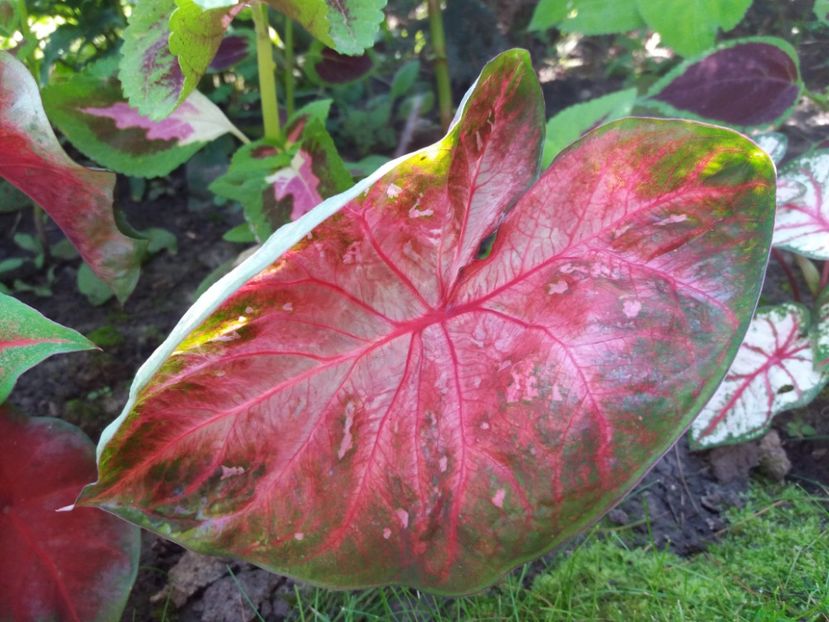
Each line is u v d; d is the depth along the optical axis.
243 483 0.31
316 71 0.70
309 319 0.30
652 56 0.79
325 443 0.32
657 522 0.47
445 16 0.80
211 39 0.35
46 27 0.73
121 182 0.77
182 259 0.67
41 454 0.38
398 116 0.80
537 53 0.84
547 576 0.43
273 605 0.43
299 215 0.44
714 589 0.42
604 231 0.31
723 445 0.50
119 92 0.50
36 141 0.35
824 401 0.56
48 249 0.67
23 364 0.32
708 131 0.29
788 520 0.47
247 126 0.77
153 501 0.30
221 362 0.29
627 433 0.30
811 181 0.51
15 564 0.37
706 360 0.30
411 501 0.33
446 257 0.31
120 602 0.37
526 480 0.32
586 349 0.31
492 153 0.30
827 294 0.50
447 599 0.42
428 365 0.33
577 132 0.48
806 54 0.67
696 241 0.30
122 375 0.56
